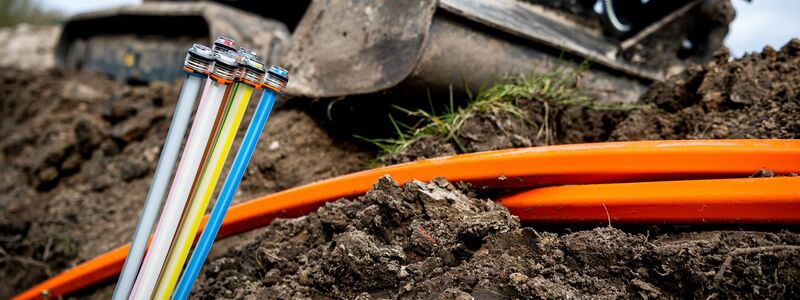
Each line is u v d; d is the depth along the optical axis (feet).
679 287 2.58
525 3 4.18
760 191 2.58
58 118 6.00
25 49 12.41
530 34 3.77
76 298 3.97
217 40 2.52
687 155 2.74
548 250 2.72
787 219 2.57
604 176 2.81
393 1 3.61
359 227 2.92
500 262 2.68
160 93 5.39
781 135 3.14
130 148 5.14
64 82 7.06
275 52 4.94
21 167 5.70
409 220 2.88
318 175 3.93
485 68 3.67
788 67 3.43
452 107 3.60
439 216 2.85
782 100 3.30
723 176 2.73
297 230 3.14
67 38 7.75
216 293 3.17
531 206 2.90
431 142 3.47
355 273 2.78
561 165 2.83
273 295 2.90
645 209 2.72
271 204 3.28
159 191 2.53
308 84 3.88
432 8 3.47
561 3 4.35
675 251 2.59
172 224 2.53
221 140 2.56
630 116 3.64
